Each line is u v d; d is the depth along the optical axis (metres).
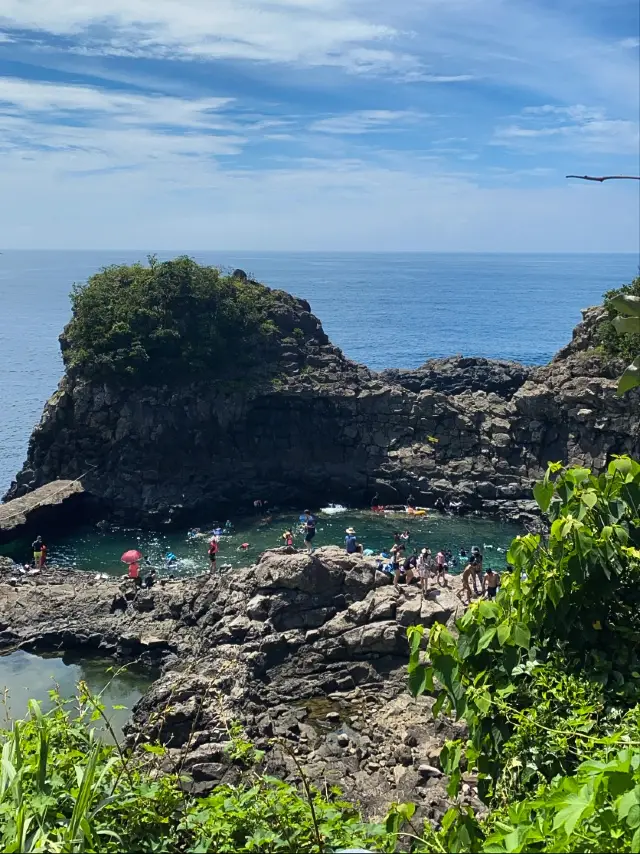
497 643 11.49
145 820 9.45
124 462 65.00
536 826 8.15
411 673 11.37
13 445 85.25
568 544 11.82
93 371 65.25
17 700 32.84
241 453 67.81
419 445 67.50
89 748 10.61
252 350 71.31
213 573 41.16
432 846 9.06
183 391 66.44
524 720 10.59
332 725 28.84
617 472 12.84
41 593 42.19
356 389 69.31
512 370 80.81
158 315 66.75
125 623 38.53
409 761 25.20
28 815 8.73
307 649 33.00
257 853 9.34
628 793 7.55
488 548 55.06
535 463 65.31
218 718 26.72
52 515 60.34
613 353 65.00
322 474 67.12
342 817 11.23
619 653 11.64
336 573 34.97
